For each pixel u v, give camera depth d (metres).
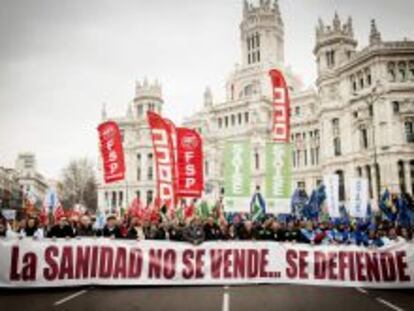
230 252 18.23
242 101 104.19
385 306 14.14
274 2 125.69
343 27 85.12
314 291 17.17
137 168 118.88
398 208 29.88
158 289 17.33
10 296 15.73
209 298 15.27
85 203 123.06
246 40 124.44
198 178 25.77
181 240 20.33
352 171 73.25
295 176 94.12
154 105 124.81
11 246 17.00
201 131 109.62
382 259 18.23
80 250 17.38
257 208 27.19
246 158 27.59
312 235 20.69
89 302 14.52
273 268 18.27
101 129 25.02
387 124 67.00
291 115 100.94
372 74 70.19
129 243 17.78
